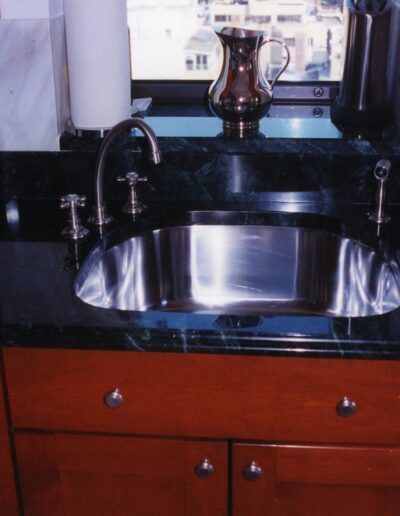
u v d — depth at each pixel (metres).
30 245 1.33
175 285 1.47
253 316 1.08
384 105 1.54
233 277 1.47
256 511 1.17
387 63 1.50
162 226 1.42
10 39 1.40
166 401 1.11
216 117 1.59
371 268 1.32
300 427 1.10
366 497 1.15
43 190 1.52
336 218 1.42
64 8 1.45
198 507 1.18
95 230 1.38
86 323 1.07
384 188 1.40
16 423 1.15
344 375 1.06
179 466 1.15
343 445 1.11
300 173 1.47
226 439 1.13
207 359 1.07
